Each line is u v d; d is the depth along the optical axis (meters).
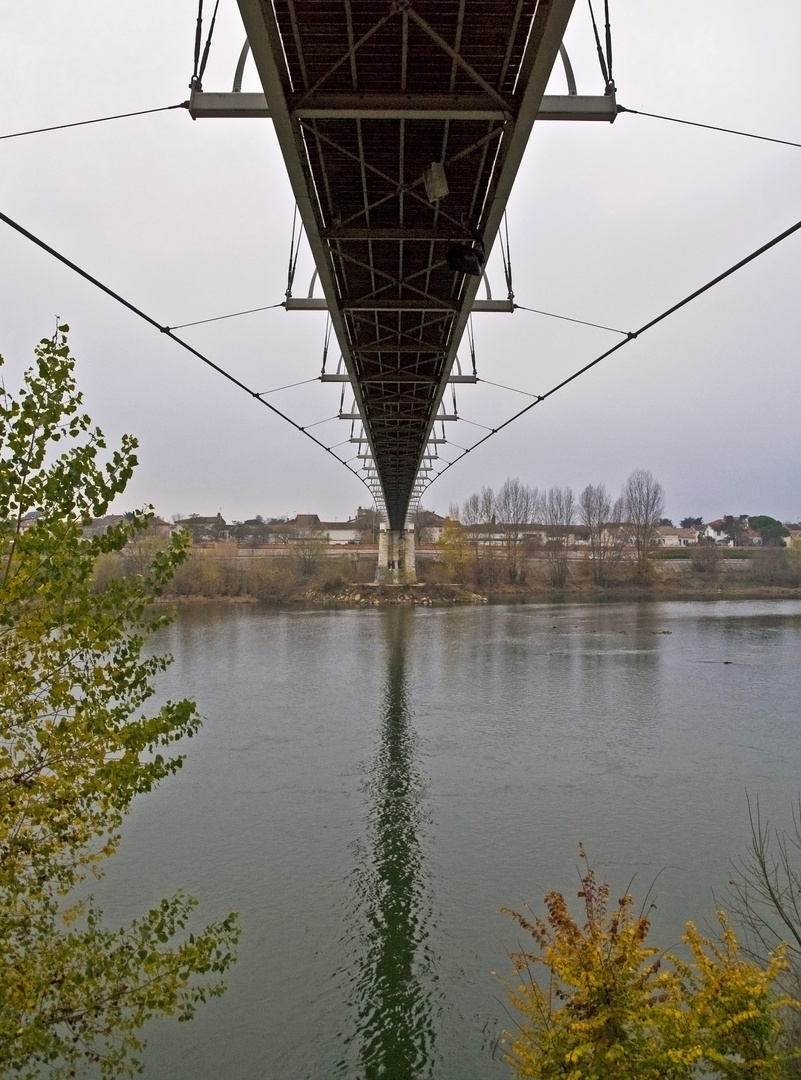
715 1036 7.06
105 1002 6.94
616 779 20.84
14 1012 6.28
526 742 24.47
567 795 19.61
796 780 20.66
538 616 65.00
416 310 14.42
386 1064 10.16
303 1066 10.18
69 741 6.39
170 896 14.38
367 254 13.34
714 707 29.14
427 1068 10.09
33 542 5.93
